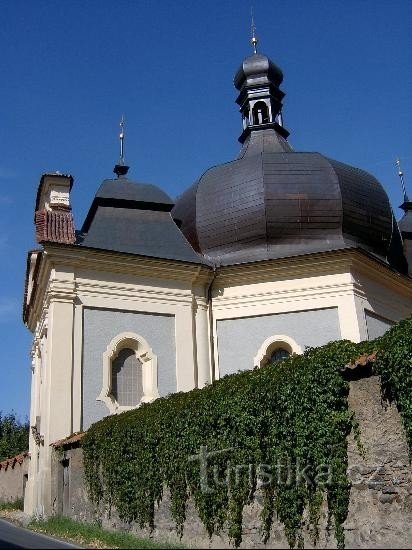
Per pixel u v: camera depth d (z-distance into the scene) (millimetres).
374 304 23484
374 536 11555
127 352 21750
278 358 22750
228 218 24375
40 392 24297
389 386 12102
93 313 21281
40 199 25594
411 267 28984
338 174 24609
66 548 12078
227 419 13789
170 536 14461
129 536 14414
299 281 22953
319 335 22312
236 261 23688
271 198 23969
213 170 26125
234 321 23109
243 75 31781
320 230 23922
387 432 11953
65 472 19359
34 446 24203
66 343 20406
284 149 29359
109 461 16906
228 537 13117
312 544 11953
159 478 15086
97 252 21500
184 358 21938
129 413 17219
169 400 15906
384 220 25188
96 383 20562
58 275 21031
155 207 24953
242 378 14172
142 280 22344
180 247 23984
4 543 12562
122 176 28234
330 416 12430
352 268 22797
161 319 22281
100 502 17125
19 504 28156
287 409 12875
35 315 26562
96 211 24078
